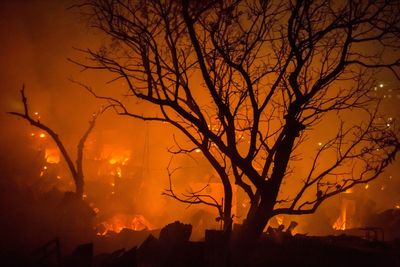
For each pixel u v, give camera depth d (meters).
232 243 8.97
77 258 9.45
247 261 8.59
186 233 10.38
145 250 9.81
